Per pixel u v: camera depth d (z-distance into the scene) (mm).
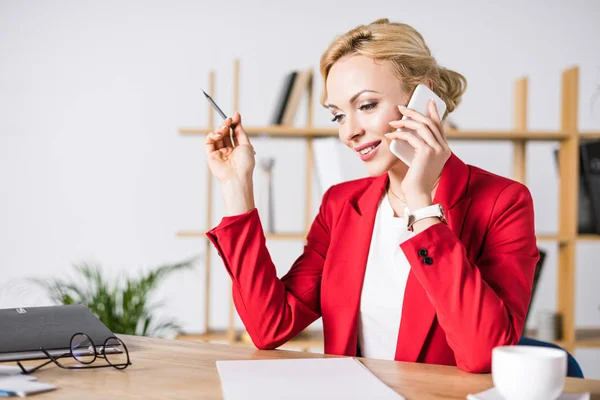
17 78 3635
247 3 3621
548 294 3473
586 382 943
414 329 1307
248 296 1372
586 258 3484
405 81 1321
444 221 1176
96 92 3641
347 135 1349
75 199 3623
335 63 1366
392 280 1408
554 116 3576
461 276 1109
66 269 3617
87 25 3643
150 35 3641
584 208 2996
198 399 860
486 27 3582
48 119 3633
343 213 1488
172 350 1176
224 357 1121
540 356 822
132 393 888
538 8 3586
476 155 3475
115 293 2945
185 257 3605
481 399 827
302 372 993
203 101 3627
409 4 3600
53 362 1066
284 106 3008
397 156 1279
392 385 938
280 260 3520
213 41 3625
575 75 2924
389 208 1476
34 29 3643
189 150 3621
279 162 3514
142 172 3623
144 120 3631
